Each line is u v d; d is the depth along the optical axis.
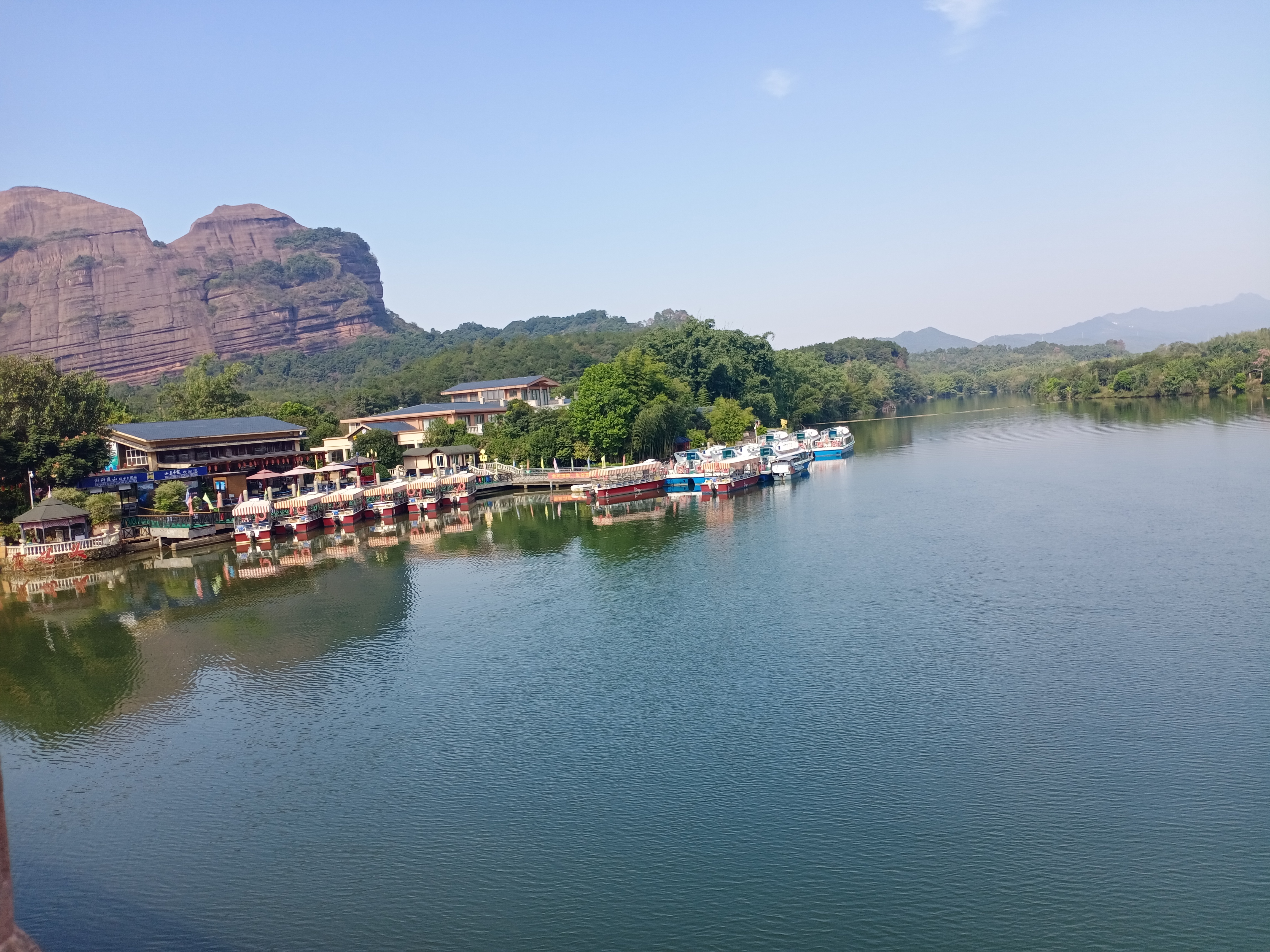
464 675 52.25
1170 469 115.50
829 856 31.97
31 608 76.44
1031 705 43.06
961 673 47.62
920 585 65.50
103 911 31.47
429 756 41.75
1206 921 27.72
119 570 91.00
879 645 52.75
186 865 34.06
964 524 87.94
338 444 149.25
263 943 29.23
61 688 54.44
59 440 99.81
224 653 59.34
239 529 102.81
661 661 52.53
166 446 112.94
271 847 34.91
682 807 35.81
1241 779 35.38
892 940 27.69
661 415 153.38
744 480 126.81
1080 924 27.88
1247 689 43.38
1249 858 30.56
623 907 29.94
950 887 29.92
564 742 42.31
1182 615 54.53
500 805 36.91
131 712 49.91
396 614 66.75
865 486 121.94
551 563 82.19
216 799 39.06
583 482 136.00
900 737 40.59
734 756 39.72
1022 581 64.62
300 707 48.94
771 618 59.50
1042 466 129.50
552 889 31.12
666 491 128.75
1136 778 35.91
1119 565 67.31
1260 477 104.06
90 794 40.25
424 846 34.25
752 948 27.67
